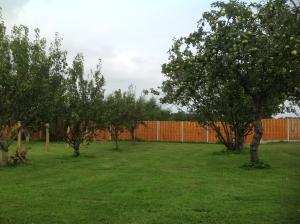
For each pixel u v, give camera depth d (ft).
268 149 92.48
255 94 59.93
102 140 149.89
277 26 51.60
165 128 153.28
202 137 146.82
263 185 45.01
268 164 60.95
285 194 39.83
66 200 38.40
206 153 87.51
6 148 67.56
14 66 67.00
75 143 85.61
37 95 68.90
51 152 96.37
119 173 56.18
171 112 161.38
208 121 89.97
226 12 55.26
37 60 68.13
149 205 35.86
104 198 39.06
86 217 32.17
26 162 69.97
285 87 58.18
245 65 55.72
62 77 73.31
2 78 65.31
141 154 88.58
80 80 86.43
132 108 119.85
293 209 33.60
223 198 38.27
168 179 49.96
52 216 32.58
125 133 156.87
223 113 84.53
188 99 84.28
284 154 78.89
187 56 58.49
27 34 68.64
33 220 31.45
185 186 44.80
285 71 54.24
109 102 99.40
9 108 67.36
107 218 31.81
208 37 56.44
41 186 46.44
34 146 118.11
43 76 68.95
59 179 51.49
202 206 35.14
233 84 59.47
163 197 39.09
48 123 75.72
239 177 51.08
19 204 36.94
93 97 86.94
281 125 140.97
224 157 75.05
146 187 44.47
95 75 88.33
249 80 58.03
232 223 29.89
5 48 66.18
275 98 66.08
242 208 34.24
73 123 84.79
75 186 45.96
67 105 83.71
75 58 86.74
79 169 61.52
